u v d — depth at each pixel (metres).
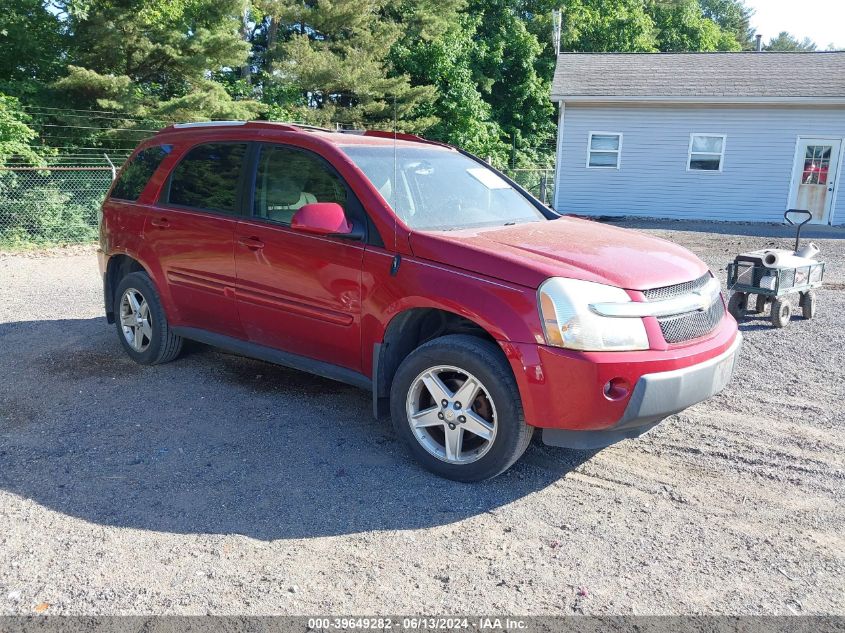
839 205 19.38
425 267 3.77
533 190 26.39
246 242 4.59
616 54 23.67
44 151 15.92
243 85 23.50
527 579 2.91
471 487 3.72
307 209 3.89
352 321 4.09
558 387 3.37
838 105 18.86
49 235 13.77
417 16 27.22
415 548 3.14
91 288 9.25
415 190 4.39
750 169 19.94
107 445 4.17
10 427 4.43
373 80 24.11
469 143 28.39
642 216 20.98
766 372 5.72
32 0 16.83
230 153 4.91
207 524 3.30
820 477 3.88
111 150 17.52
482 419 3.65
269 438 4.30
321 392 5.11
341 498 3.58
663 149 20.45
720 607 2.74
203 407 4.79
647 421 3.52
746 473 3.93
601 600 2.78
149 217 5.33
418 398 3.86
